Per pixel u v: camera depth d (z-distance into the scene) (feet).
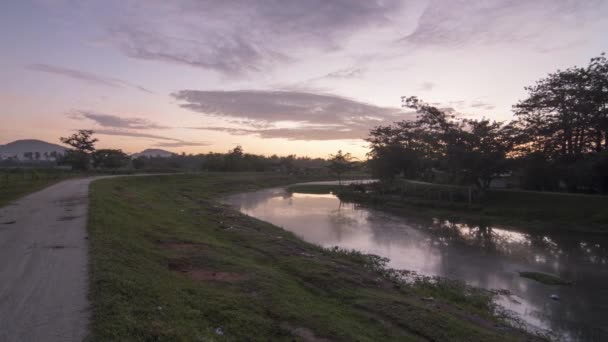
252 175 256.52
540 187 111.24
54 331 16.28
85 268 24.93
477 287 40.83
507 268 48.62
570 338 28.55
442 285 39.45
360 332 21.80
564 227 74.84
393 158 177.78
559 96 101.86
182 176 183.01
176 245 39.09
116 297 20.13
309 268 36.73
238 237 52.06
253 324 20.25
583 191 102.12
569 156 99.96
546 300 36.96
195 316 19.83
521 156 108.58
